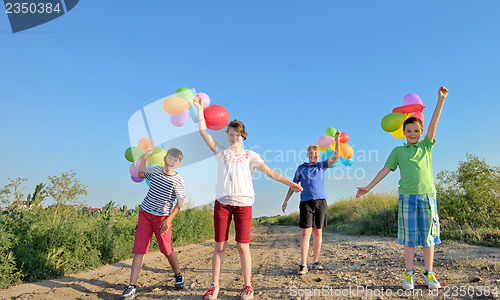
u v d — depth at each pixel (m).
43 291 3.85
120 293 3.92
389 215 12.05
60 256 5.08
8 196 5.55
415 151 3.82
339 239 10.53
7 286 4.01
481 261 4.76
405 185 3.80
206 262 6.29
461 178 10.05
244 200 3.45
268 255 7.16
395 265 5.08
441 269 4.53
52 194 6.78
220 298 3.54
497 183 9.30
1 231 4.30
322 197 4.96
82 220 6.77
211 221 12.72
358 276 4.42
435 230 3.71
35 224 5.27
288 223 29.95
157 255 7.11
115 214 8.63
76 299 3.61
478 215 9.03
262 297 3.53
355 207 16.72
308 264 5.64
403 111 4.39
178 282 4.04
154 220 3.95
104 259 5.91
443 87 3.66
